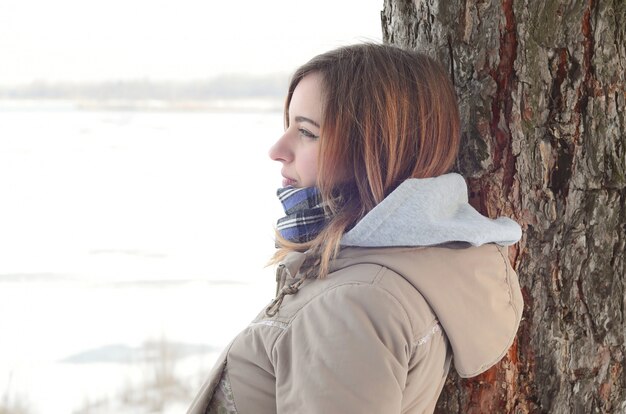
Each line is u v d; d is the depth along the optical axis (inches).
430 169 48.7
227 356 48.4
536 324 55.8
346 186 48.9
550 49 53.2
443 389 58.0
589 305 55.5
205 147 776.3
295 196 50.4
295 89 52.0
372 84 48.0
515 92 53.6
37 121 1032.8
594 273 55.2
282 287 48.8
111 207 505.0
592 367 56.3
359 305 42.4
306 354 42.4
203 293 298.4
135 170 651.5
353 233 45.7
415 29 58.6
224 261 358.6
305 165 50.6
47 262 357.4
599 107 53.6
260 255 371.9
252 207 500.4
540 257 55.1
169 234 423.5
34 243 400.5
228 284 314.8
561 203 54.4
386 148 47.7
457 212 48.6
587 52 53.3
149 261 360.2
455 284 45.8
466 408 57.3
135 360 219.6
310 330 43.0
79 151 760.3
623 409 57.2
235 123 1008.2
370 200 47.7
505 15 53.3
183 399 193.5
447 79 51.6
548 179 54.2
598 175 54.1
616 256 55.3
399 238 44.9
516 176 54.4
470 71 54.9
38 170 650.2
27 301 287.1
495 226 47.2
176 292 300.4
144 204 516.7
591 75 53.4
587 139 53.8
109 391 197.3
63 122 1030.4
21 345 235.3
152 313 270.7
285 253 51.2
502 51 53.7
